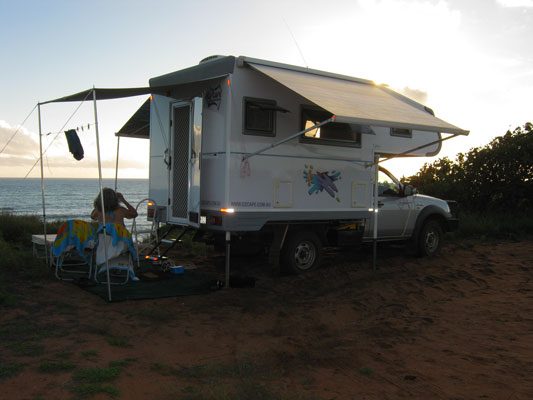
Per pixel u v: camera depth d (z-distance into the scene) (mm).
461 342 5215
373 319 6074
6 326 4992
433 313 6305
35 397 3504
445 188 16484
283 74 7355
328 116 8188
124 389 3754
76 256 8164
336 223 8688
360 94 7719
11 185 102688
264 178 7508
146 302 6211
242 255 9156
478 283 7852
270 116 7543
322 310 6297
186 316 5816
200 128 7266
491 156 15711
